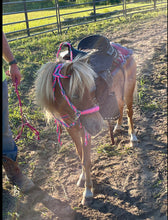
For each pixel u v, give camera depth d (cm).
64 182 279
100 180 278
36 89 224
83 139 236
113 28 948
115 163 303
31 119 391
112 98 253
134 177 281
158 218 235
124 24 1005
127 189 266
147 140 343
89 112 224
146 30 912
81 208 248
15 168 265
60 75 210
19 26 1008
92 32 888
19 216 237
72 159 314
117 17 1098
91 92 218
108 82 241
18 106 428
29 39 840
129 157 312
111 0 1593
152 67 583
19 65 584
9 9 1200
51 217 238
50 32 924
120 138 351
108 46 263
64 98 214
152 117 396
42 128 372
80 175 281
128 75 317
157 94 467
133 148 328
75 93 211
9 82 512
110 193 262
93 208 247
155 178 279
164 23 1016
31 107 428
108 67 248
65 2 1495
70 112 222
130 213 240
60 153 324
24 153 321
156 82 509
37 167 298
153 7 1319
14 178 268
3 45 217
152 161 303
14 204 250
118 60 281
